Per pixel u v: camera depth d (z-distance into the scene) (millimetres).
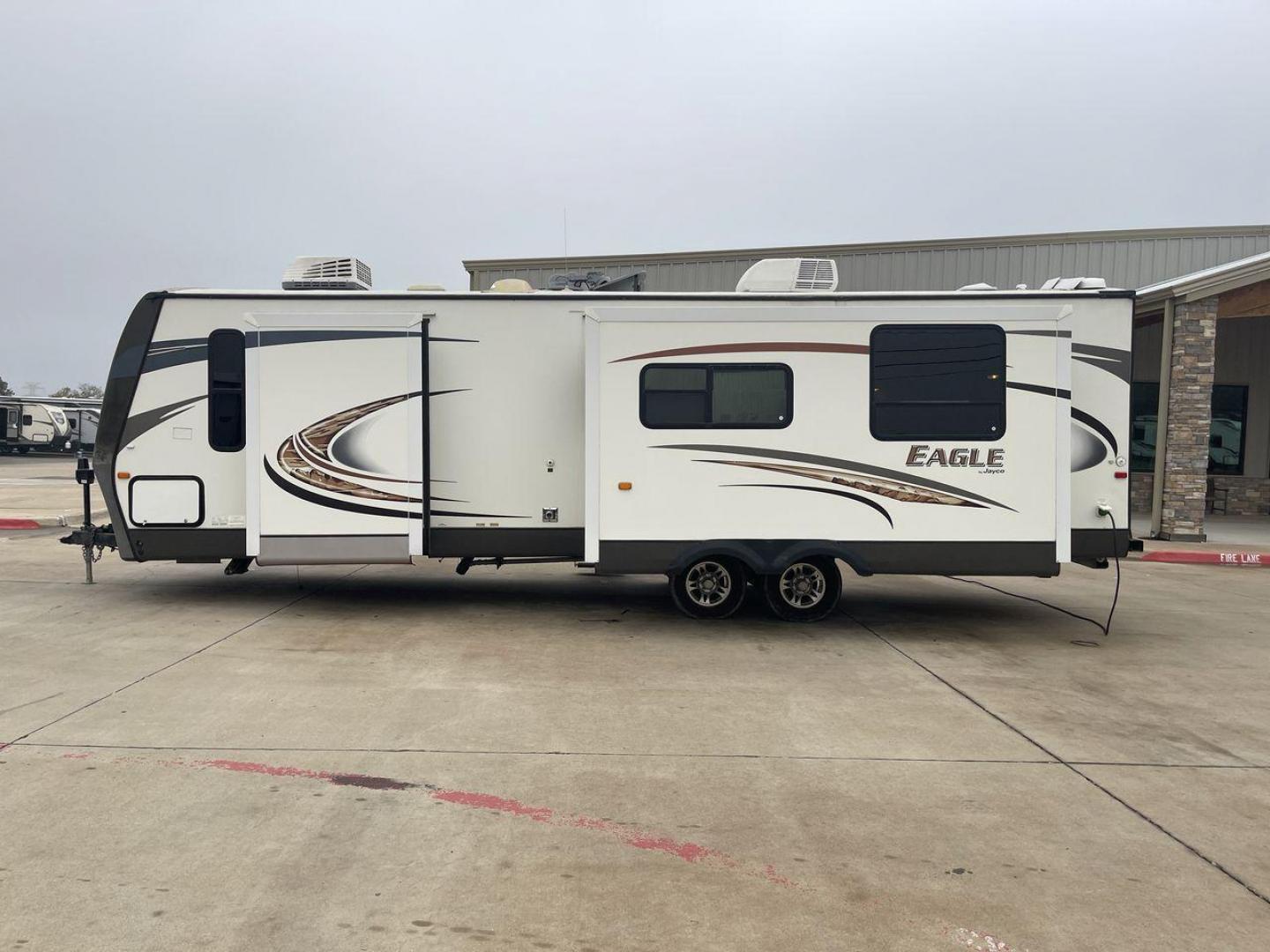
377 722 4969
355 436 7426
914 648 6910
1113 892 3258
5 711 5055
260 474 7434
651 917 3037
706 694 5621
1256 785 4289
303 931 2908
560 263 18797
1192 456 13281
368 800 3938
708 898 3166
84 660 6152
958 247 17516
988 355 7137
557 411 7648
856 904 3143
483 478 7664
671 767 4395
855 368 7172
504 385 7625
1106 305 7355
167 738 4664
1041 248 17406
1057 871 3410
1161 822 3861
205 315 7570
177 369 7582
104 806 3820
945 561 7219
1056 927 3020
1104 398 7371
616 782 4195
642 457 7211
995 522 7188
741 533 7266
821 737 4867
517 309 7613
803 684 5867
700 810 3898
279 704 5246
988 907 3141
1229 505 17812
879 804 3998
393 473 7445
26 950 2768
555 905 3096
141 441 7609
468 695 5492
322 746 4590
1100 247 17328
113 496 7645
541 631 7270
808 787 4172
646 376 7172
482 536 7691
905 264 17656
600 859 3439
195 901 3074
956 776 4340
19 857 3363
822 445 7207
